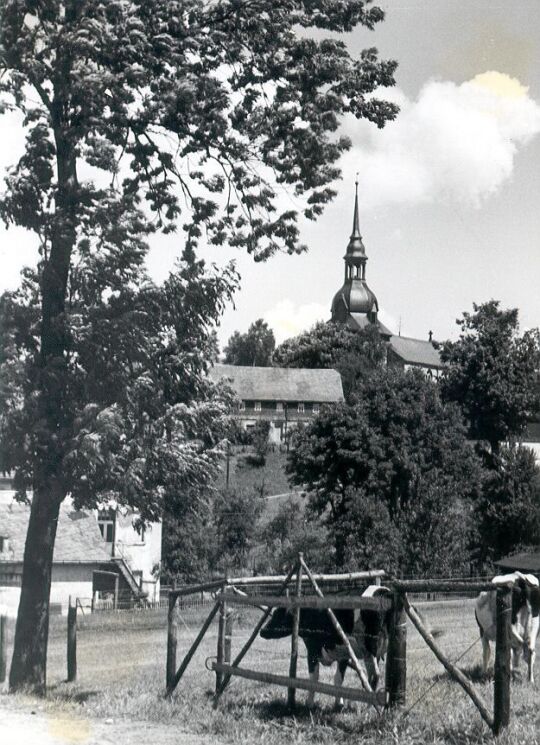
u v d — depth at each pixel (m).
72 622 18.47
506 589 9.59
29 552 19.94
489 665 15.77
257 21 19.38
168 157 20.44
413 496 58.19
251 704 12.54
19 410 18.00
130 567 61.78
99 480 19.20
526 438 83.19
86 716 12.09
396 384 62.94
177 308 19.62
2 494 55.88
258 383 140.62
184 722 11.56
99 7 18.09
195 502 22.42
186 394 20.55
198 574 62.69
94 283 19.20
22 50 17.69
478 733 9.59
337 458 62.84
